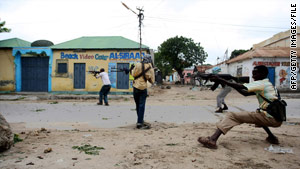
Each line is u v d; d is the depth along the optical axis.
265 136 4.36
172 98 15.36
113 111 8.52
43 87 16.98
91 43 17.27
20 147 3.56
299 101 12.23
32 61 17.08
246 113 3.51
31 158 3.04
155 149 3.48
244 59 21.83
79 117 7.07
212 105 10.70
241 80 3.85
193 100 13.75
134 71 5.42
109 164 2.85
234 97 15.70
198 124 5.82
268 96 3.41
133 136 4.39
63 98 15.00
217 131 3.54
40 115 7.43
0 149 3.27
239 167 2.78
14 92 16.58
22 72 17.08
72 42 17.66
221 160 3.01
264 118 3.42
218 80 3.69
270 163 2.92
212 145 3.48
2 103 11.48
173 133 4.66
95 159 3.03
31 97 14.83
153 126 5.58
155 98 15.36
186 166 2.79
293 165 2.86
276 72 20.61
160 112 8.22
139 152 3.33
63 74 16.56
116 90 16.23
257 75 3.56
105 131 4.93
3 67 16.98
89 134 4.57
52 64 16.64
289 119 6.53
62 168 2.70
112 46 16.42
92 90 16.41
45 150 3.31
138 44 16.92
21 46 17.64
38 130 4.87
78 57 16.47
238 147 3.61
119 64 16.28
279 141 3.99
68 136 4.38
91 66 16.41
